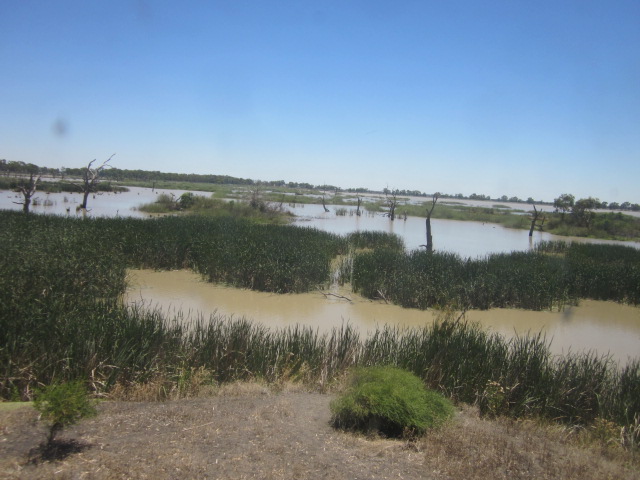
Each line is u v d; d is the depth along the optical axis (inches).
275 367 324.5
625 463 225.0
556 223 2039.9
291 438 207.3
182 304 576.7
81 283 537.0
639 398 307.4
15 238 701.3
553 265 811.4
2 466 166.9
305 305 600.1
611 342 518.6
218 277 693.3
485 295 632.4
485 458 201.9
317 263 706.8
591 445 247.1
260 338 359.6
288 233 1043.3
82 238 742.5
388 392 224.7
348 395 230.5
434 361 334.3
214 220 1156.5
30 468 167.2
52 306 372.5
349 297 649.0
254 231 1000.2
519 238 1617.9
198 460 181.8
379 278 657.0
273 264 668.1
